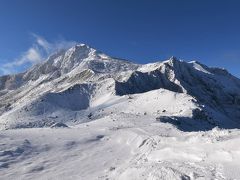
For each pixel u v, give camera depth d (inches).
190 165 775.7
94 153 1277.1
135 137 1411.2
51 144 1373.0
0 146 1274.6
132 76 7588.6
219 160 751.1
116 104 4800.7
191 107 3705.7
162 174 729.0
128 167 940.6
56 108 4768.7
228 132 941.2
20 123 3102.9
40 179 1000.9
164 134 1407.5
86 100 5821.9
